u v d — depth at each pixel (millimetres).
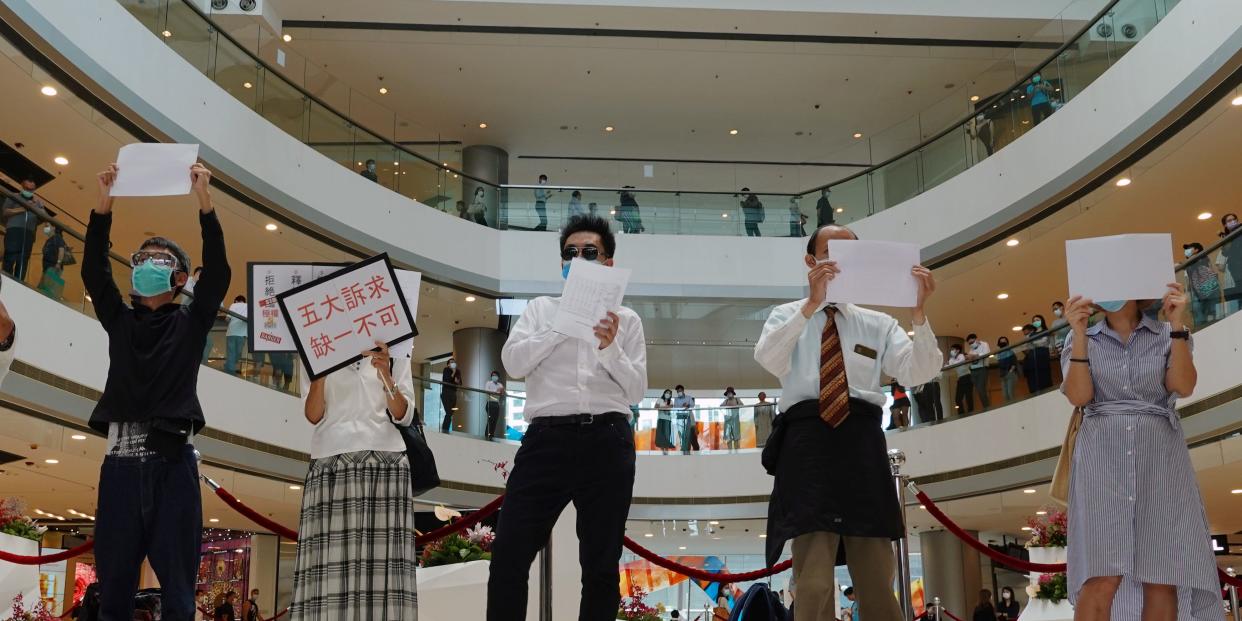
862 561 3389
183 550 3338
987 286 16359
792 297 17297
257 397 12023
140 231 13906
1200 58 10477
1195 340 10242
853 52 16641
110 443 3426
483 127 19438
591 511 3400
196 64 12141
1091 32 12422
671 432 16562
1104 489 3398
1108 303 3484
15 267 8703
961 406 14125
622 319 3609
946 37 16062
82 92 10547
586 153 20500
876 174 16422
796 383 3506
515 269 16984
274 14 15070
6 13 9328
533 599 5715
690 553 19797
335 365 3529
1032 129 13484
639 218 17531
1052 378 12766
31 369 8836
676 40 16344
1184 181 12391
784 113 19000
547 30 16016
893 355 3570
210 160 12180
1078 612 3467
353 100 18016
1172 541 3324
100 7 10547
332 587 3566
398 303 3570
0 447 10109
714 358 19000
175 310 3576
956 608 17203
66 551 6059
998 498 14234
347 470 3686
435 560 6312
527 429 3508
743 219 17641
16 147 11602
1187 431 10336
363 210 14922
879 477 3379
